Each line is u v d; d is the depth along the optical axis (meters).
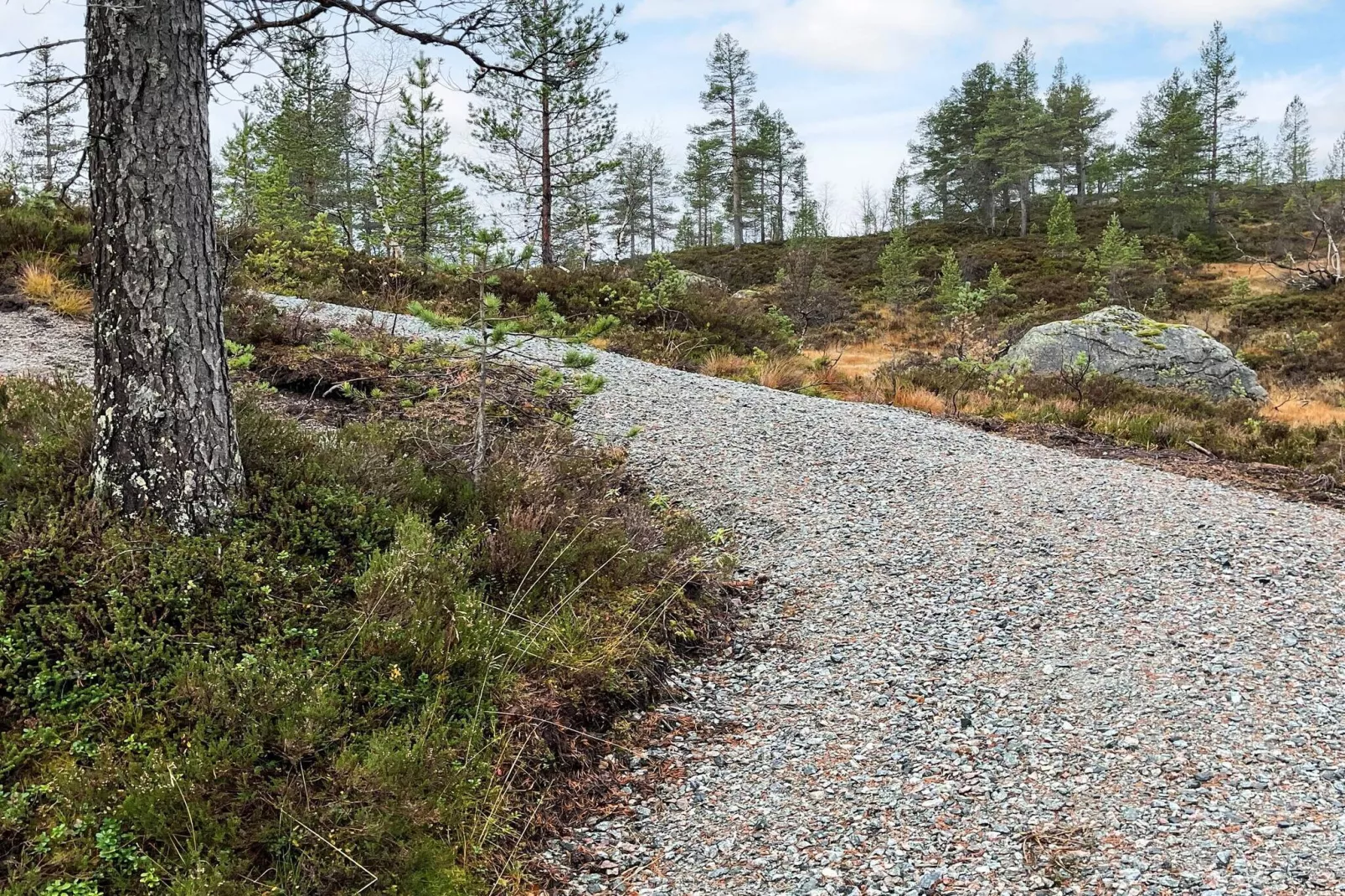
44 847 2.69
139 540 3.80
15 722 3.12
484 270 5.41
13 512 3.82
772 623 5.23
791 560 6.00
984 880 3.07
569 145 24.12
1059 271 41.50
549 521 5.26
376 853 2.96
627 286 17.70
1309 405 17.12
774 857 3.29
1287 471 8.79
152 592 3.62
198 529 4.03
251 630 3.67
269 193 23.62
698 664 4.80
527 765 3.66
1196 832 3.23
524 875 3.19
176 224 3.91
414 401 7.68
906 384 13.36
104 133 3.80
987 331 23.45
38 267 10.37
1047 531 6.32
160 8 3.77
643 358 13.90
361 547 4.42
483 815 3.33
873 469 7.75
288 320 9.34
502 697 3.90
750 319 18.05
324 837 2.90
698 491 7.15
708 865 3.27
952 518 6.62
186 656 3.39
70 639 3.35
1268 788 3.47
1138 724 3.97
